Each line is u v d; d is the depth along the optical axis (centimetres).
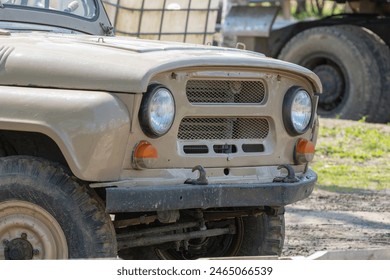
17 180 720
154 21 1209
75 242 717
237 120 803
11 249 726
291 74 828
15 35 827
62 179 722
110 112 707
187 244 844
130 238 790
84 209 719
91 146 701
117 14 1163
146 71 718
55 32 904
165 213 752
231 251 890
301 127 833
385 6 2394
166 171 751
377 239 1119
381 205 1338
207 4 1250
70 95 714
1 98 723
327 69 2350
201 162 773
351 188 1465
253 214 844
